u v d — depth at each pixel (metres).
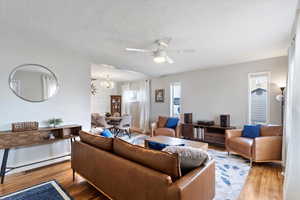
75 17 2.10
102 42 2.94
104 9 1.90
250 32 2.44
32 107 3.00
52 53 3.24
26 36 2.75
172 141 3.28
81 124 3.71
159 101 6.27
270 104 3.80
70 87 3.54
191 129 4.73
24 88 2.91
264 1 1.70
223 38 2.68
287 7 1.79
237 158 3.41
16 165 2.80
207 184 1.64
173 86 5.93
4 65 2.70
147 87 6.62
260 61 3.94
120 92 8.07
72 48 3.30
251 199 1.99
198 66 4.65
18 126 2.65
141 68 4.94
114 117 5.87
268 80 3.83
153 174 1.37
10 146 2.50
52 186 2.29
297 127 1.60
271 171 2.79
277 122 3.70
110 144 1.95
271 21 2.11
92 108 7.14
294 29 2.23
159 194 1.32
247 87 4.15
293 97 1.75
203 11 1.91
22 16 2.09
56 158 3.18
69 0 1.74
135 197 1.51
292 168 1.64
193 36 2.61
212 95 4.80
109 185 1.79
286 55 3.56
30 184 2.34
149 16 2.04
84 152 2.20
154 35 2.60
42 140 2.84
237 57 3.75
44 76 3.14
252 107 4.12
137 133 6.27
